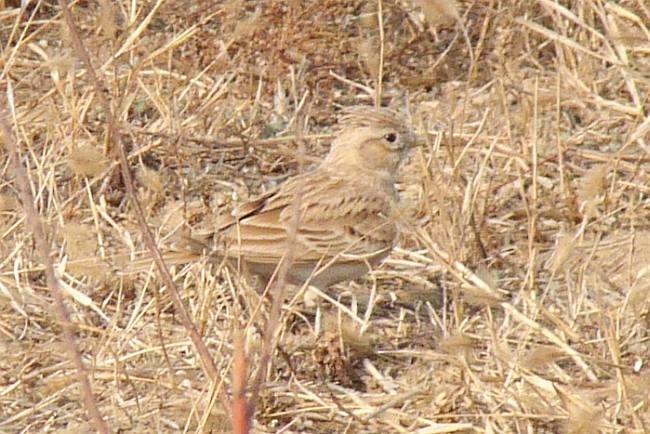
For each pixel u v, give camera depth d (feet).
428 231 42.39
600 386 35.45
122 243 41.42
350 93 50.60
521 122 47.26
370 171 41.24
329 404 35.58
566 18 51.65
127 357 36.35
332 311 39.88
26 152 45.09
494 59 51.16
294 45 50.16
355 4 51.78
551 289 40.22
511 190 44.88
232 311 36.94
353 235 39.47
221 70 49.83
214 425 33.30
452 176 43.11
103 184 44.29
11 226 41.45
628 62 49.90
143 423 34.99
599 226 43.04
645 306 37.63
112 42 47.44
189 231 40.60
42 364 37.35
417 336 38.91
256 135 48.37
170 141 46.57
